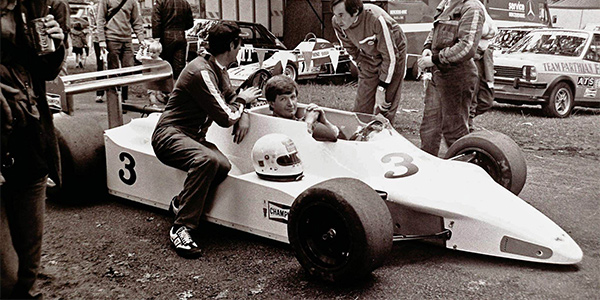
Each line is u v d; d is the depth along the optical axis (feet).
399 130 28.50
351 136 14.48
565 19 73.31
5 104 7.59
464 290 11.02
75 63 58.54
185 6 29.89
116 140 15.79
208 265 12.30
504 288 11.07
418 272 11.80
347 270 10.62
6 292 8.09
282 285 11.34
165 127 13.37
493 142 14.97
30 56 8.32
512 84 35.40
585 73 36.09
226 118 13.24
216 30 13.41
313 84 44.73
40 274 11.76
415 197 12.17
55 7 8.66
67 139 15.69
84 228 14.38
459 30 16.94
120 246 13.29
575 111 39.01
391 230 10.77
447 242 12.30
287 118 14.39
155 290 11.18
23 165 8.30
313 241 11.25
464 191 12.55
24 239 8.65
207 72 13.08
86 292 11.08
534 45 39.60
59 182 9.23
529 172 21.16
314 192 10.87
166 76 18.72
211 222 13.98
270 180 12.86
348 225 10.44
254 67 37.70
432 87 18.58
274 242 13.48
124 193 15.83
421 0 50.29
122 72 17.99
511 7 53.78
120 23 30.25
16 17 8.00
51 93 16.48
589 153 24.90
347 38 19.17
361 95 19.74
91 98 35.55
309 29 55.01
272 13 54.75
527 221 11.92
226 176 13.37
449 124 18.12
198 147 13.00
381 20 17.84
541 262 11.63
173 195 14.64
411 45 50.21
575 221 15.48
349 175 12.92
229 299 10.80
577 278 11.51
